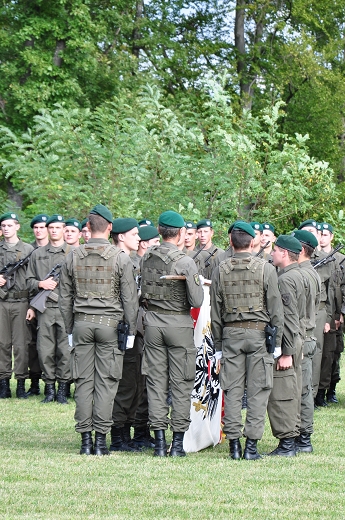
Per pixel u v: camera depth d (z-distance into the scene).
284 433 9.58
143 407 10.21
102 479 7.99
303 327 9.71
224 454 9.76
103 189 20.02
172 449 9.41
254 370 9.26
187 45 36.53
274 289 9.23
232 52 35.41
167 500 7.31
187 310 9.49
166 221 9.52
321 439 10.85
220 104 22.64
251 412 9.26
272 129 23.30
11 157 22.97
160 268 9.41
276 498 7.49
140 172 20.66
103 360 9.24
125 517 6.77
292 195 21.73
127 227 10.09
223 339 9.46
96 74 28.69
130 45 34.31
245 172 21.12
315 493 7.73
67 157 20.97
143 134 20.86
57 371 13.59
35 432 10.89
